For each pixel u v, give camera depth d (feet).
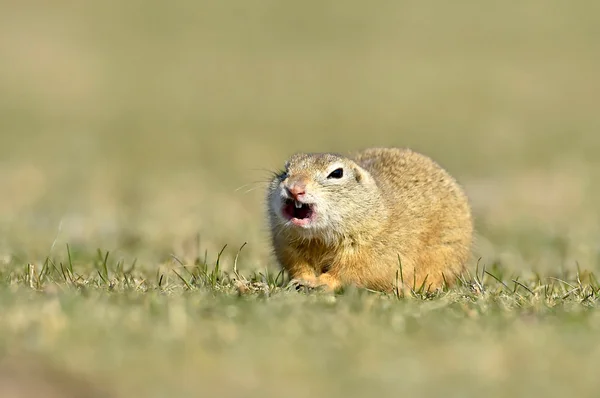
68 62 176.76
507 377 24.61
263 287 35.68
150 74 174.29
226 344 26.43
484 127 132.87
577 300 35.47
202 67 181.06
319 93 162.50
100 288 34.88
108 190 81.66
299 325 28.43
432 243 40.60
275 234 39.42
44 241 54.34
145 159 105.09
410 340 27.45
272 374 24.49
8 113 136.98
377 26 213.46
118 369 24.39
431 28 210.79
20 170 92.38
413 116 142.61
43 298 31.14
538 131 129.08
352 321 29.12
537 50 192.03
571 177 90.38
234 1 229.66
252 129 131.95
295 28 212.23
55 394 23.00
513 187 86.48
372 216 37.96
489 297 35.27
